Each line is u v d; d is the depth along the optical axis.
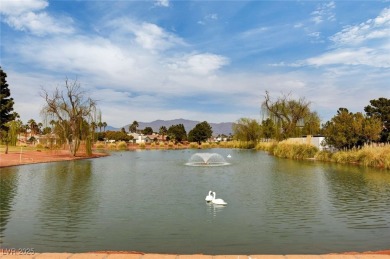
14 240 10.67
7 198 18.14
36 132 132.38
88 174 30.39
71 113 56.50
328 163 39.75
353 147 42.09
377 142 44.84
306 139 54.19
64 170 33.91
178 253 9.45
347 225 12.37
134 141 143.25
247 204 16.33
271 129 89.00
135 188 21.61
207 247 9.99
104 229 11.94
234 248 9.87
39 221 13.08
